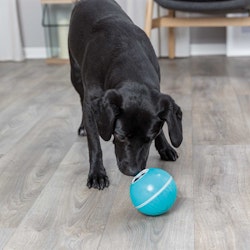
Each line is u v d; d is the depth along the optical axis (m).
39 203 1.36
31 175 1.55
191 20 2.87
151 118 1.23
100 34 1.53
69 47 1.80
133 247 1.12
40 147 1.79
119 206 1.32
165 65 3.20
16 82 2.88
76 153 1.72
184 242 1.13
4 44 3.57
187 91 2.50
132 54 1.41
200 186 1.42
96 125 1.38
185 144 1.75
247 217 1.23
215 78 2.77
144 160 1.28
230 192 1.37
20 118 2.16
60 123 2.06
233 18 2.83
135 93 1.26
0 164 1.66
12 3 3.43
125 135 1.24
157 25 2.92
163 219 1.24
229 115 2.07
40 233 1.21
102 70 1.43
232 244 1.12
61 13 3.40
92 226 1.23
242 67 3.02
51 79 2.92
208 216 1.25
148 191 1.20
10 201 1.38
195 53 3.54
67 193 1.42
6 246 1.15
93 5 1.71
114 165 1.60
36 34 3.62
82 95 1.87
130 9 3.32
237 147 1.71
